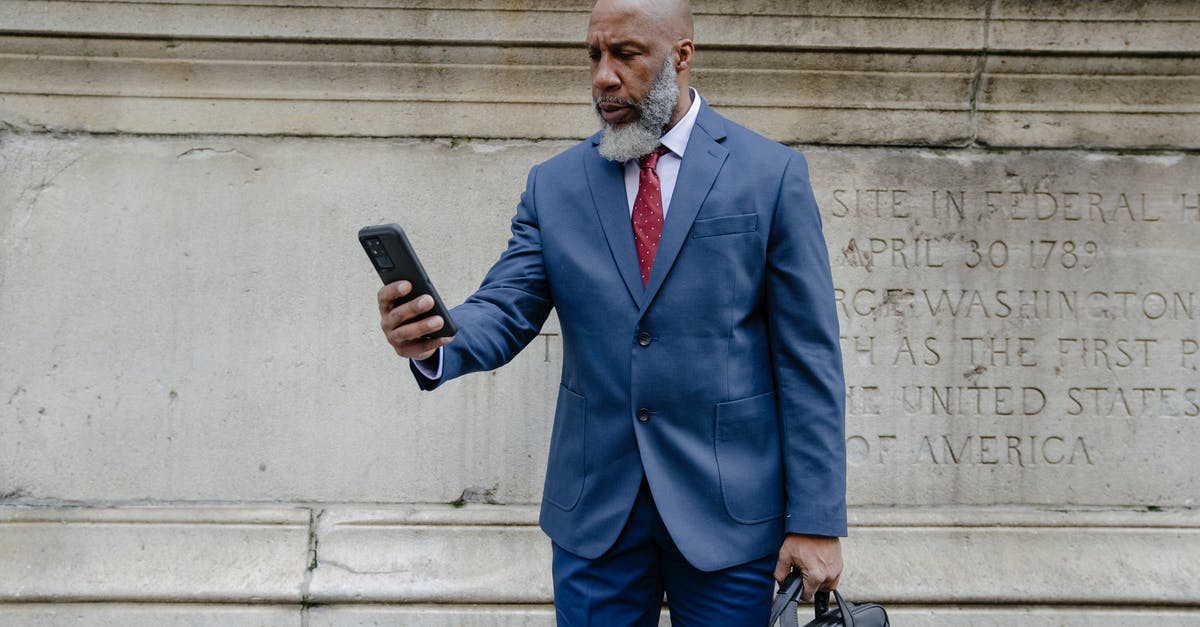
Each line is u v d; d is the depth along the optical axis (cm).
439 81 321
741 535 210
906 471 318
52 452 310
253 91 320
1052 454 320
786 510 216
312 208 319
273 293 316
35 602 295
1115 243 325
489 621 297
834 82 324
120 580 296
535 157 322
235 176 319
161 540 303
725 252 211
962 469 319
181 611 296
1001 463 319
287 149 320
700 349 210
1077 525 314
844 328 320
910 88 325
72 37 311
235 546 303
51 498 309
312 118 321
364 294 317
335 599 297
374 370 315
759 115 325
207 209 318
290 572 300
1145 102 326
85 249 315
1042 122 326
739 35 318
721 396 211
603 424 215
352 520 309
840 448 211
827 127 325
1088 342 323
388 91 321
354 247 318
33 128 317
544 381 316
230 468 312
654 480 209
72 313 313
